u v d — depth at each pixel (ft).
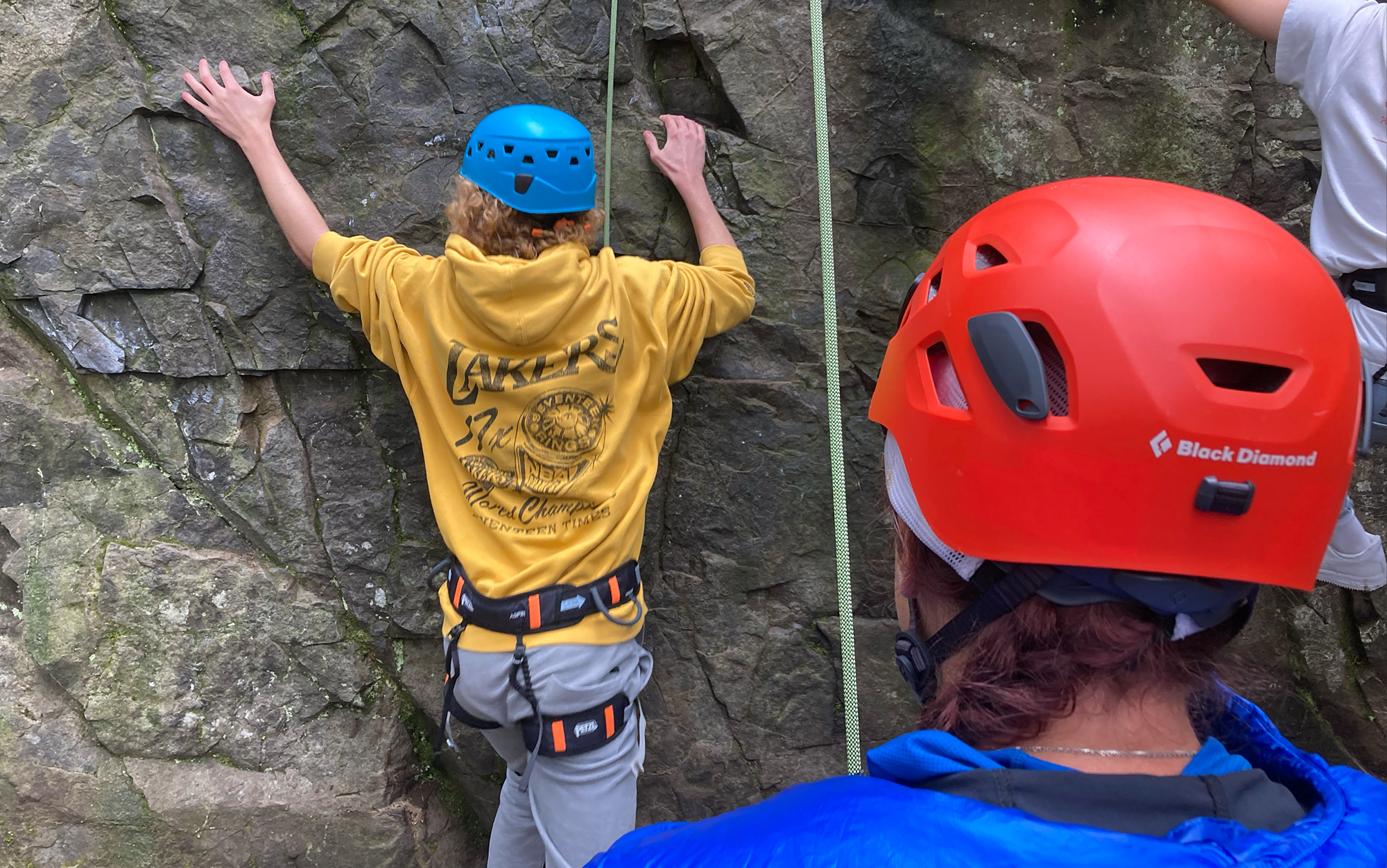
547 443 5.79
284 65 6.69
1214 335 2.06
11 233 6.54
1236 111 7.45
